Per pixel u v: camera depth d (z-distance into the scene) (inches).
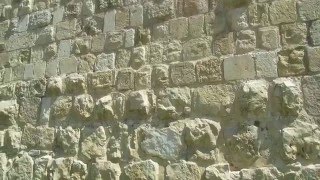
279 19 181.6
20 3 266.7
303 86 167.2
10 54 253.0
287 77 171.5
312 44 171.6
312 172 154.9
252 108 171.5
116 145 194.1
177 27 203.8
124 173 187.6
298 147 160.2
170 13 208.2
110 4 228.8
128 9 222.1
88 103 209.8
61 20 243.0
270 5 185.6
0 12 271.1
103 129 200.5
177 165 178.2
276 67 174.7
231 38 188.7
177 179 176.4
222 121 177.0
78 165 199.2
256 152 166.1
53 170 204.4
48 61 236.1
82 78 217.3
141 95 196.2
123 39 216.5
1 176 219.9
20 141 222.8
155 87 196.5
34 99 229.0
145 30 211.8
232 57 184.7
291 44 175.5
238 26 188.9
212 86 183.9
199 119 181.3
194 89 187.3
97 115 204.4
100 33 225.5
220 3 197.8
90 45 225.3
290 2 181.8
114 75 209.8
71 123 211.6
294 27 177.2
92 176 193.9
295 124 163.5
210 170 170.9
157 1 214.4
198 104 184.1
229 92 179.6
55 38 240.1
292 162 159.6
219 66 185.9
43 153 213.5
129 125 195.3
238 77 180.2
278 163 161.8
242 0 191.9
